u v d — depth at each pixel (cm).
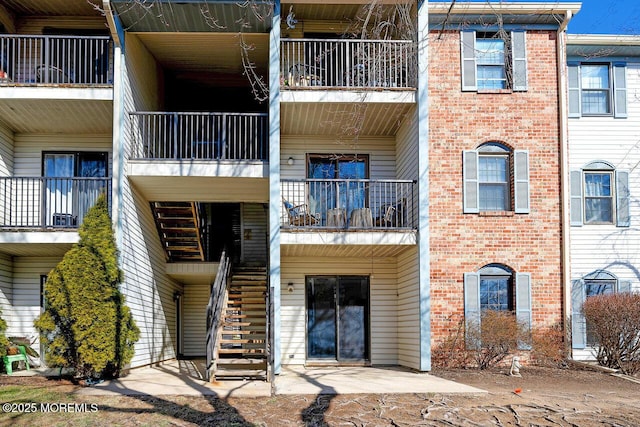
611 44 1377
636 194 1370
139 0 1076
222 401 854
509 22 1294
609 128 1387
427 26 1158
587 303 1198
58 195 1301
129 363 1092
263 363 1030
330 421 759
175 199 1314
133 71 1209
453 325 1213
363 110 1184
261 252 1617
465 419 765
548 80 1287
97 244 1046
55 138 1319
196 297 1655
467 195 1248
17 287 1297
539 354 1205
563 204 1254
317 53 1351
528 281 1232
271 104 1152
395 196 1297
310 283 1335
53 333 1013
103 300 1018
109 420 755
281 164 1336
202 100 1603
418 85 1156
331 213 1174
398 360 1303
